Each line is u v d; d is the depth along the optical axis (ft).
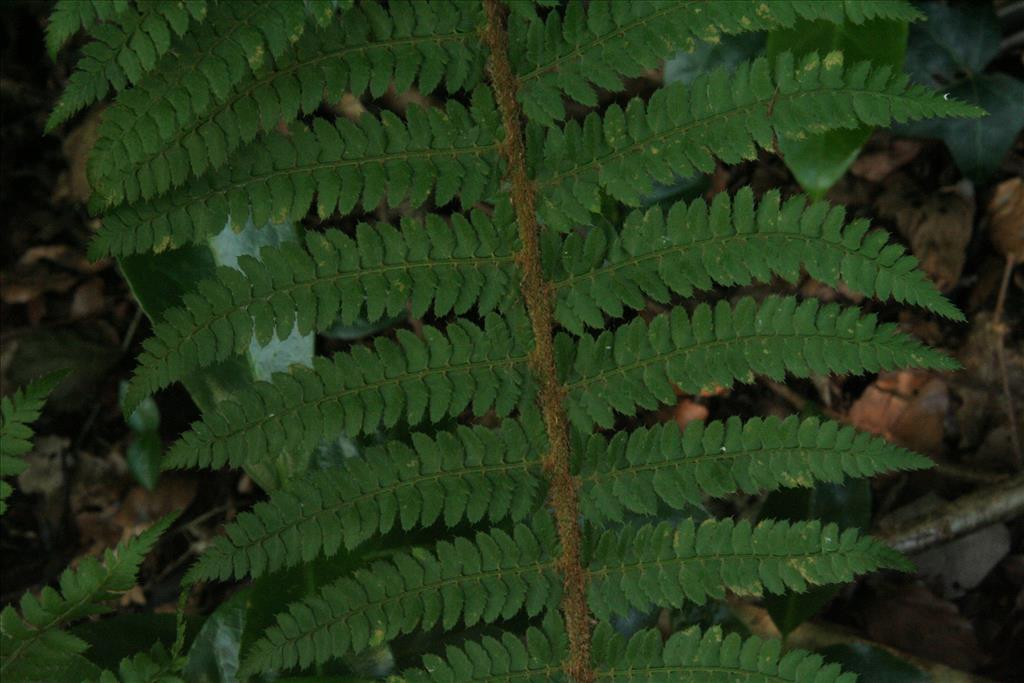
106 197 2.37
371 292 2.44
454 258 2.46
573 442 2.48
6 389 3.11
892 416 3.02
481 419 2.79
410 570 2.45
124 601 3.05
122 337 3.23
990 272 3.06
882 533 2.92
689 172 2.44
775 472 2.45
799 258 2.43
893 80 2.40
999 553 2.92
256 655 2.43
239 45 2.37
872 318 2.42
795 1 2.42
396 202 2.44
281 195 2.42
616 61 2.44
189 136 2.38
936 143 3.11
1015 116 2.99
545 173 2.46
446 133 2.45
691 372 2.46
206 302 2.42
